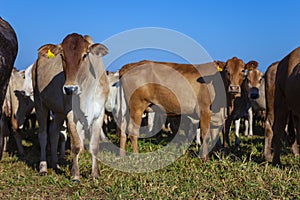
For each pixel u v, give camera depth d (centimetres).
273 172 409
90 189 387
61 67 452
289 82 430
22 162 536
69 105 409
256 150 564
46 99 469
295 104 426
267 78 547
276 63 550
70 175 432
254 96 630
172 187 370
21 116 678
